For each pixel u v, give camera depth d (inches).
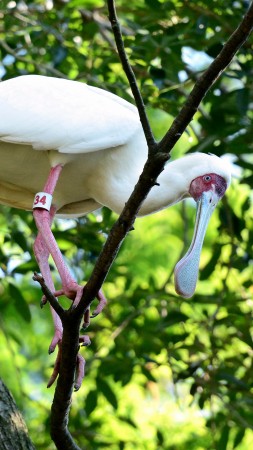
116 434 435.2
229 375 368.2
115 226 209.2
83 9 394.3
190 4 367.9
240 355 384.5
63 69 396.2
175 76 363.3
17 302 373.7
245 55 358.3
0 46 388.2
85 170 276.8
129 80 206.5
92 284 211.2
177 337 375.6
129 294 393.4
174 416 461.1
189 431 449.1
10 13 374.6
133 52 358.3
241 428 378.0
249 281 390.3
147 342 378.6
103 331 386.6
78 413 402.6
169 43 354.6
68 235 375.2
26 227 404.8
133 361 375.6
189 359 382.0
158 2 366.6
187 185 286.2
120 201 278.4
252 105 412.5
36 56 384.8
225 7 364.5
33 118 266.4
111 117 273.4
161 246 515.2
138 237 515.5
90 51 378.0
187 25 369.1
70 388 219.5
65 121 267.6
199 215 283.4
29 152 271.3
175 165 287.1
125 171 277.7
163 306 384.2
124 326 373.1
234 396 381.4
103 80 382.3
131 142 277.3
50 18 382.6
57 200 286.2
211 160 287.1
